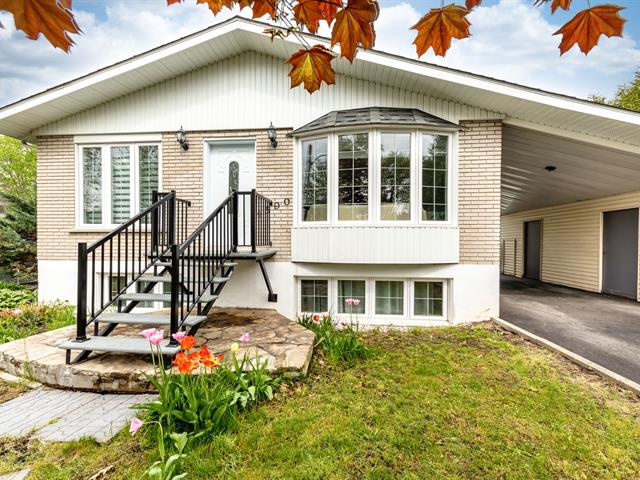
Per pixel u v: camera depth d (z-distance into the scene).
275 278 5.57
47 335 3.88
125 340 3.21
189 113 5.75
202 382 2.36
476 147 5.17
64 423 2.42
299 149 5.56
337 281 5.61
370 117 5.09
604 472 1.98
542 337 4.45
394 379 3.11
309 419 2.40
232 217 5.03
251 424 2.34
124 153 5.94
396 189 5.15
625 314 5.73
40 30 0.85
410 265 5.30
